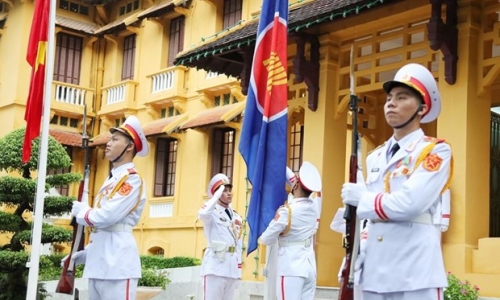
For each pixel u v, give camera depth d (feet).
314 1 45.50
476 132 38.58
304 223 32.37
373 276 17.72
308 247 32.71
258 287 50.52
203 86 73.05
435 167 17.35
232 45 47.09
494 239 36.40
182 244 74.08
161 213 77.82
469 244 37.50
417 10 41.24
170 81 78.79
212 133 72.69
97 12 92.32
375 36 44.91
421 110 18.04
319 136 46.73
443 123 39.27
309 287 32.89
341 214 22.09
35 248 39.14
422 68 18.24
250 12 70.13
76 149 88.17
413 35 43.16
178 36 80.79
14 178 51.21
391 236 17.57
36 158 52.47
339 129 47.29
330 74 46.93
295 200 32.89
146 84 83.51
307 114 48.08
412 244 17.37
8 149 52.47
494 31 38.50
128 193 25.93
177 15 80.74
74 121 89.81
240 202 67.72
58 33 89.20
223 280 39.14
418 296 17.17
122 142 26.63
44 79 41.96
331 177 46.55
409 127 18.21
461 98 38.58
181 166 76.23
